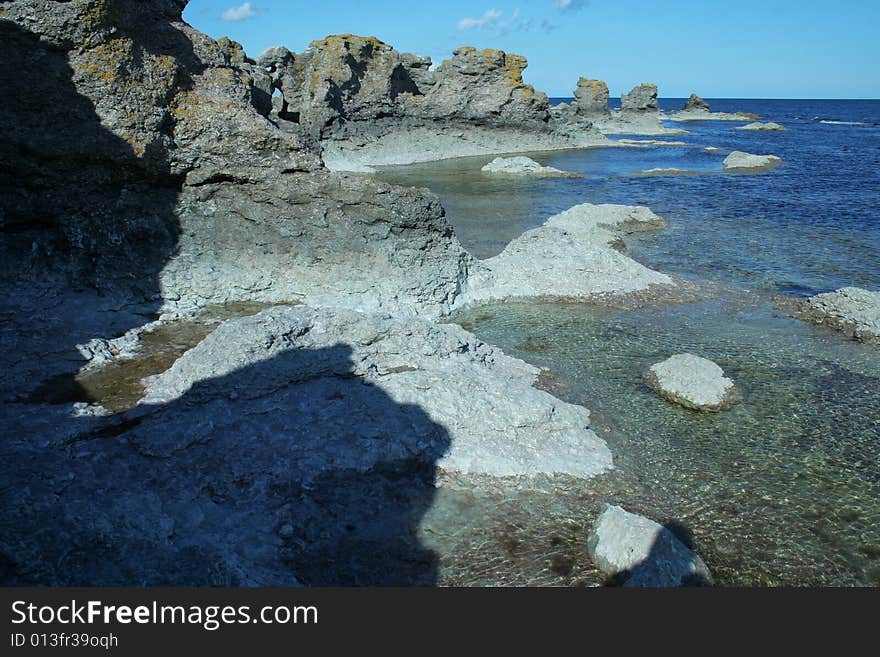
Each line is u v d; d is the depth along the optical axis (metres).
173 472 9.28
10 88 13.55
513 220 29.61
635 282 19.48
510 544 8.64
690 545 8.74
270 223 16.55
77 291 14.99
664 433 11.48
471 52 64.94
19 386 11.44
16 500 7.52
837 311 16.86
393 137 61.16
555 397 12.17
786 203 33.59
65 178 14.49
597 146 69.81
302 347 11.73
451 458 10.12
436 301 17.16
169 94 15.44
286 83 60.34
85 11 13.70
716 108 197.25
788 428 11.69
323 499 9.23
